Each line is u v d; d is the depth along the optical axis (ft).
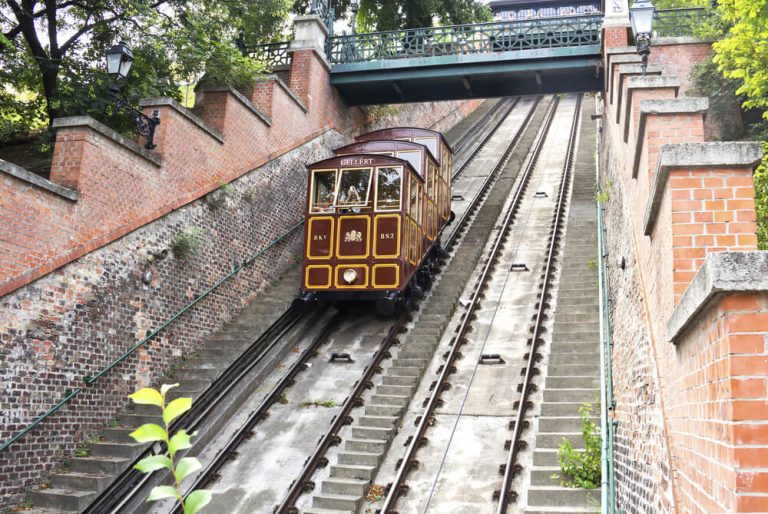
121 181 31.94
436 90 60.44
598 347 34.45
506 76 57.31
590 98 120.16
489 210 63.82
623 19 50.65
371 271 40.98
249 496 26.89
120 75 32.73
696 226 12.32
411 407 32.94
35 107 43.88
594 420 27.76
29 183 26.68
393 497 25.53
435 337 39.50
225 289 40.16
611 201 39.34
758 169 20.52
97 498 26.07
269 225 46.14
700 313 9.78
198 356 36.52
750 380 8.04
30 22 40.06
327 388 35.32
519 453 27.78
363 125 65.72
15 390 25.66
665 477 14.06
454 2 70.90
